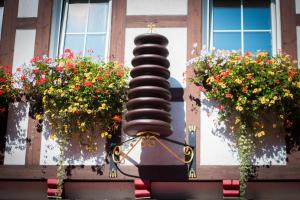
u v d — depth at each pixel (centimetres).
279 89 786
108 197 798
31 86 827
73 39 883
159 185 794
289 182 784
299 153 783
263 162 782
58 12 888
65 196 805
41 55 860
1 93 823
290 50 834
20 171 806
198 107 809
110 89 806
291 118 792
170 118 764
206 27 860
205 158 788
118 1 869
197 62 814
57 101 813
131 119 757
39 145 815
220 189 788
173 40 846
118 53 848
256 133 783
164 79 771
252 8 881
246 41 866
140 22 859
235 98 795
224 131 797
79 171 796
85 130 804
